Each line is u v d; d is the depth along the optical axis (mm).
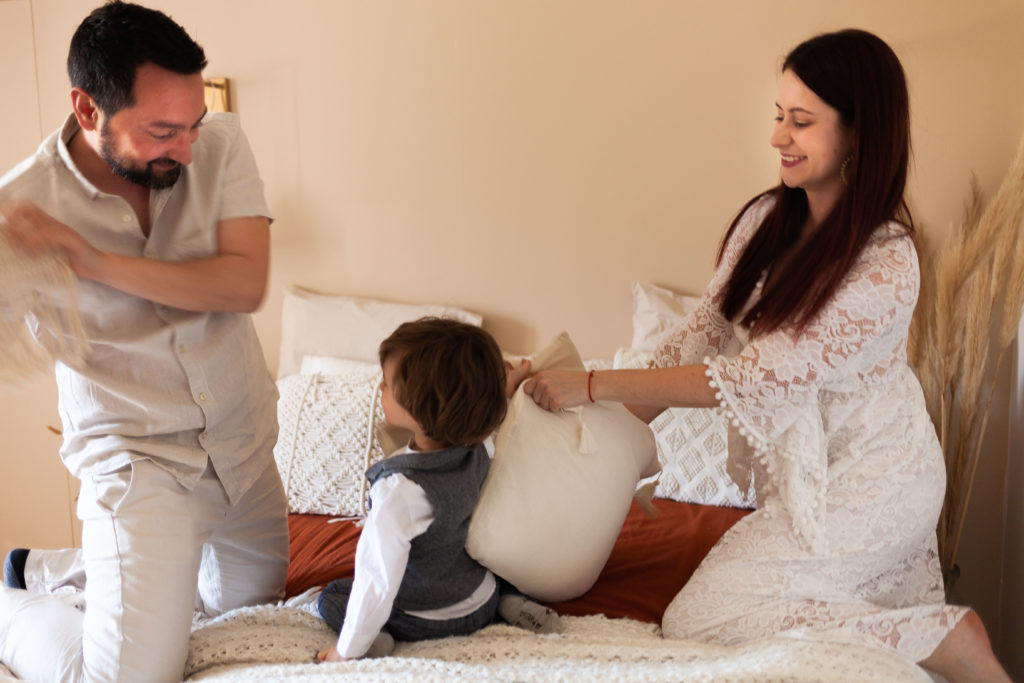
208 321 1741
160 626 1604
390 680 1434
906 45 2557
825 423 1730
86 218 1580
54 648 1665
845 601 1635
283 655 1627
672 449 2461
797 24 2627
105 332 1630
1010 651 2482
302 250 3164
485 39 2883
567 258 2924
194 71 1490
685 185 2789
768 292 1737
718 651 1590
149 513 1621
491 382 1594
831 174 1681
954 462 2453
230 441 1797
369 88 3010
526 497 1691
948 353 2447
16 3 3164
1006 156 2523
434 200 3010
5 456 3412
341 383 2633
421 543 1616
